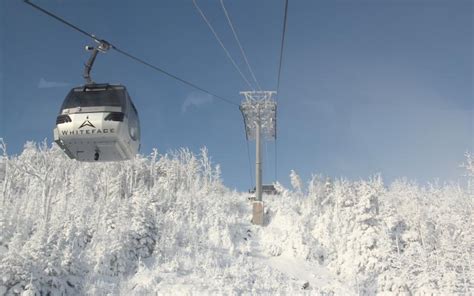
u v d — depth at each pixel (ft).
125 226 172.14
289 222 198.18
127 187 290.76
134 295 136.87
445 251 136.15
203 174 311.47
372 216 155.63
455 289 124.98
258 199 211.00
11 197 247.91
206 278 148.36
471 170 167.94
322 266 170.50
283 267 165.17
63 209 195.00
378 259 145.89
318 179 264.11
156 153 344.28
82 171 290.35
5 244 152.56
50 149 307.99
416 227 160.25
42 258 129.39
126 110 28.50
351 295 137.28
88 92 28.71
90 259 153.07
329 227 190.39
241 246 180.65
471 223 154.71
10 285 122.62
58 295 126.31
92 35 27.76
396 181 301.22
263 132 199.72
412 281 133.28
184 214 215.72
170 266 156.87
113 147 28.19
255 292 140.05
